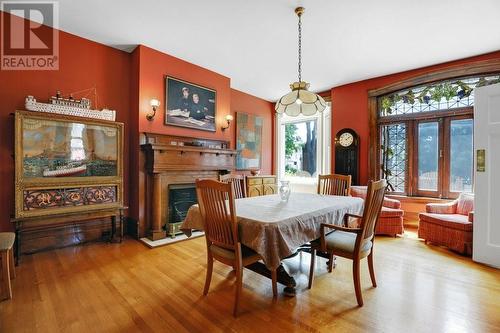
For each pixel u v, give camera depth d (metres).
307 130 5.97
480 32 2.99
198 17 2.79
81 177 2.99
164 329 1.59
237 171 5.39
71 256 2.79
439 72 3.91
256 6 2.56
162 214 3.56
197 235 3.60
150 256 2.81
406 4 2.48
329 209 2.17
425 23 2.81
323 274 2.40
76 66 3.23
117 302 1.88
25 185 2.61
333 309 1.81
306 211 1.99
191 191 3.92
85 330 1.57
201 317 1.71
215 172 4.25
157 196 3.42
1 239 2.02
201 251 2.99
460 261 2.74
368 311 1.79
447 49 3.44
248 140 5.66
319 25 2.89
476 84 3.72
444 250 3.10
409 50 3.49
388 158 4.59
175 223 3.54
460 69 3.72
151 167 3.39
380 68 4.16
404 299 1.95
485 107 2.63
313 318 1.71
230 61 3.98
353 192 4.23
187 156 3.74
